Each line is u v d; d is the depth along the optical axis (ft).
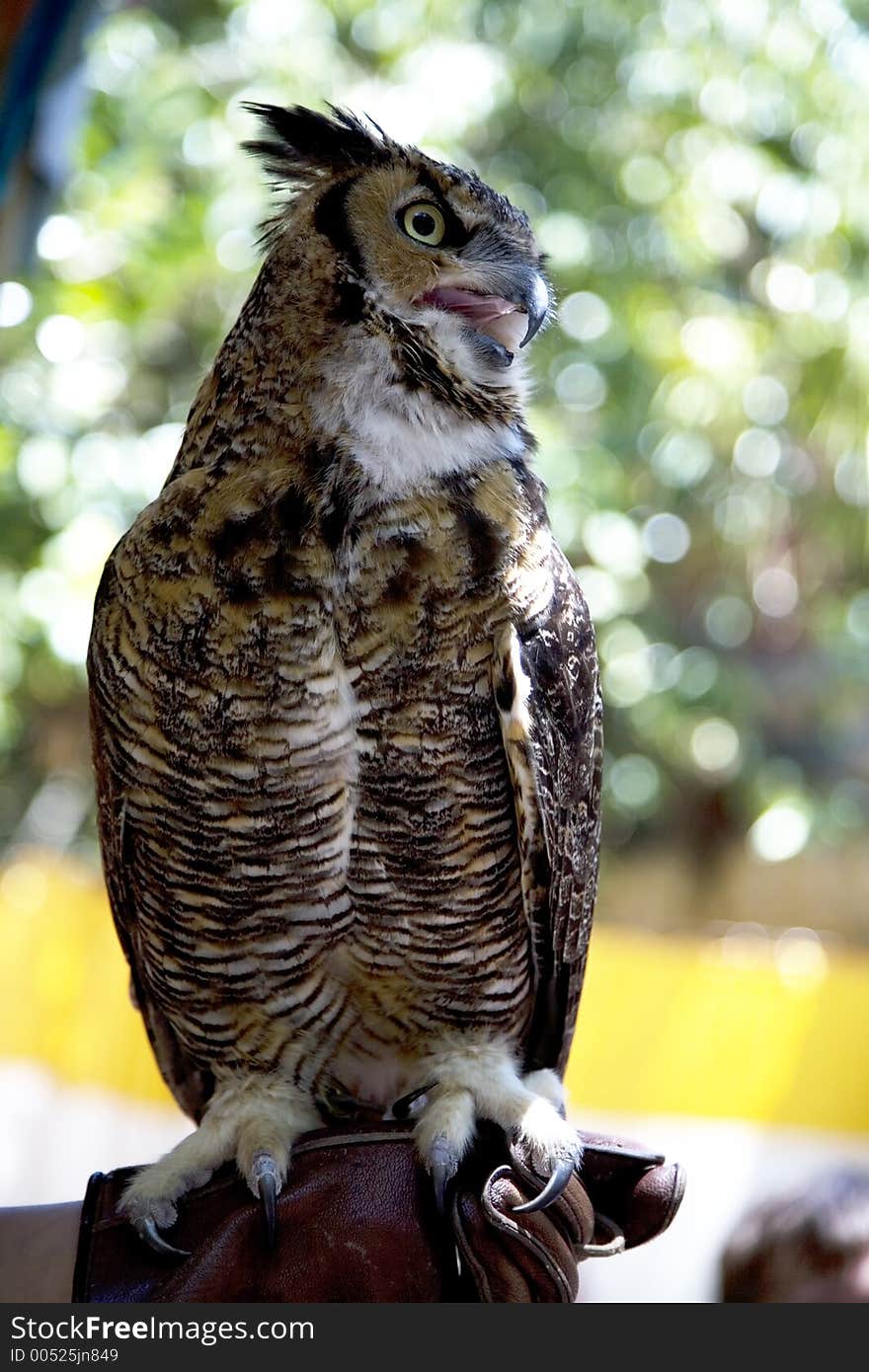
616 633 47.96
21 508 37.88
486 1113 15.08
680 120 47.62
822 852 57.47
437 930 15.44
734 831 58.29
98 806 16.37
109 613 14.88
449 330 15.58
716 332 47.29
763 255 52.34
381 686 14.49
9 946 31.94
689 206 47.11
